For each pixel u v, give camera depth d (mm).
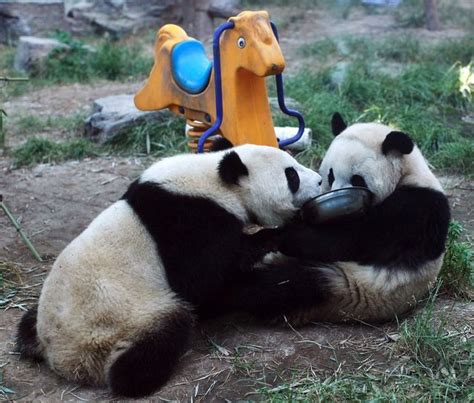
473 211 6504
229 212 4168
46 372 4148
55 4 15148
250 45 5141
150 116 8312
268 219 4402
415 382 3857
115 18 15227
